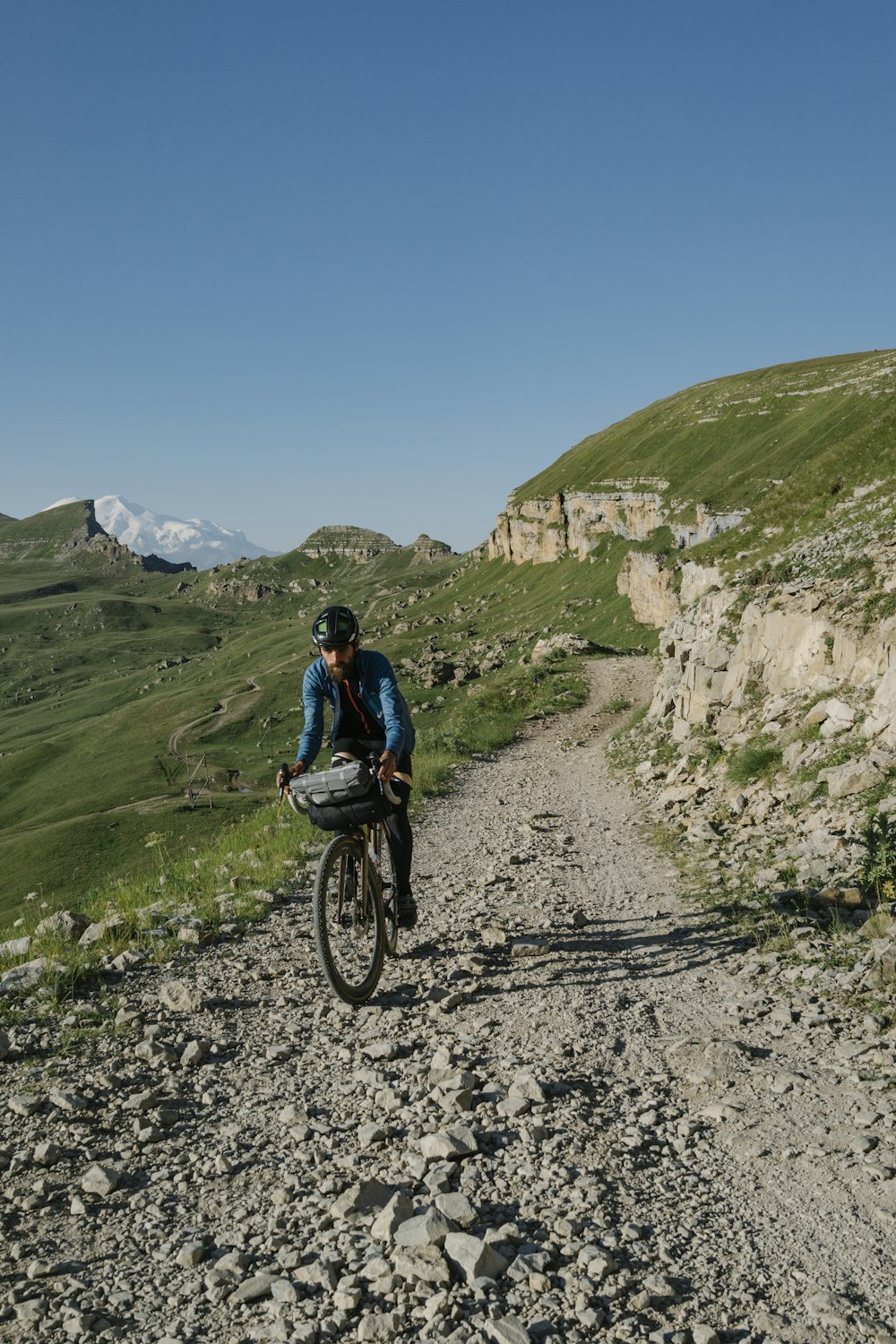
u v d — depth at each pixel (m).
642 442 186.38
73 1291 2.94
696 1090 4.47
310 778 5.45
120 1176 3.71
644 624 115.12
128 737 196.38
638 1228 3.18
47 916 9.73
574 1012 5.67
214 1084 4.76
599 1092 4.49
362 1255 3.07
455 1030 5.45
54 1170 3.83
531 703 41.38
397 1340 2.61
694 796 13.78
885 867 7.40
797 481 28.12
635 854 11.05
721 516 103.19
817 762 11.58
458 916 8.34
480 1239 3.03
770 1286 2.86
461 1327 2.65
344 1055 5.08
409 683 147.38
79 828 110.50
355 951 6.20
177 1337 2.69
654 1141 3.95
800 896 7.57
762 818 11.21
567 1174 3.59
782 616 15.95
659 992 6.01
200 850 13.70
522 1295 2.81
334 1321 2.71
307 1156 3.89
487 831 13.49
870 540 16.33
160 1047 5.17
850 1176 3.52
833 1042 4.90
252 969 6.82
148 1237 3.28
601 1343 2.58
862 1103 4.14
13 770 188.50
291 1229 3.29
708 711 18.02
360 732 6.04
